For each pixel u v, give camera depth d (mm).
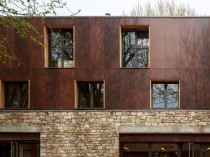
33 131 16234
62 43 17062
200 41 16453
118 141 16031
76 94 16578
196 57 16391
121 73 16422
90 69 16484
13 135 16344
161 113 16094
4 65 16578
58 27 16891
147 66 16766
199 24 16516
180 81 16312
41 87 16500
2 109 16422
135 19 16578
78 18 16672
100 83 16828
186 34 16500
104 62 16484
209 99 16203
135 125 16078
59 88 16469
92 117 16156
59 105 16406
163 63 16391
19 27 13688
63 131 16172
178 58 16406
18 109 16516
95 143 16062
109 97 16359
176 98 16641
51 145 16156
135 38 16938
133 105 16281
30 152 16375
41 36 14758
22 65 16578
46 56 16734
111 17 16594
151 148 16297
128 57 16875
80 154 16062
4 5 12328
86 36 16609
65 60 16969
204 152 16234
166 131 16016
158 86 16781
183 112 16078
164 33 16516
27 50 16625
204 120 16016
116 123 16109
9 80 16594
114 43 16531
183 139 16109
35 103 16453
